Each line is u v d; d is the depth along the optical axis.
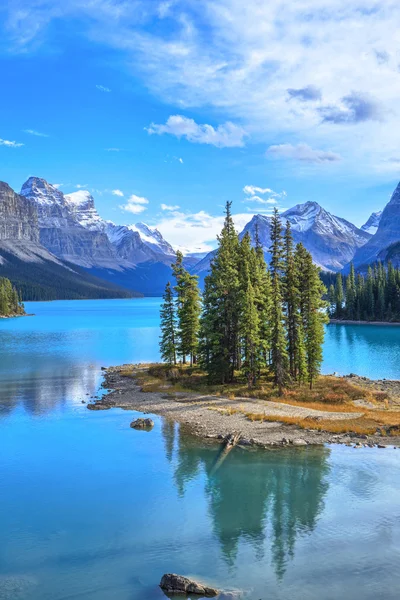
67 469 33.53
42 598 19.17
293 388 60.34
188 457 35.91
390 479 31.09
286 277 63.53
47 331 166.88
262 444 38.75
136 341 136.38
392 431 41.22
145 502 28.12
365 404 53.00
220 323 63.62
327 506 27.30
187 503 27.97
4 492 29.56
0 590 19.70
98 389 65.25
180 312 76.69
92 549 22.92
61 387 66.75
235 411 49.25
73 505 27.67
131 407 53.22
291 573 20.69
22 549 22.95
